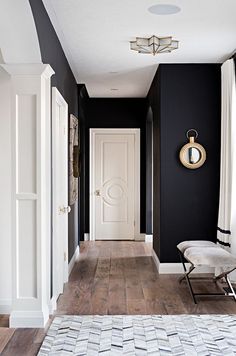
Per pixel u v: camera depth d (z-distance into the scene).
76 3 3.72
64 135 5.17
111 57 5.48
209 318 4.04
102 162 8.72
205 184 5.81
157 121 6.12
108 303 4.48
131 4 3.75
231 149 5.22
